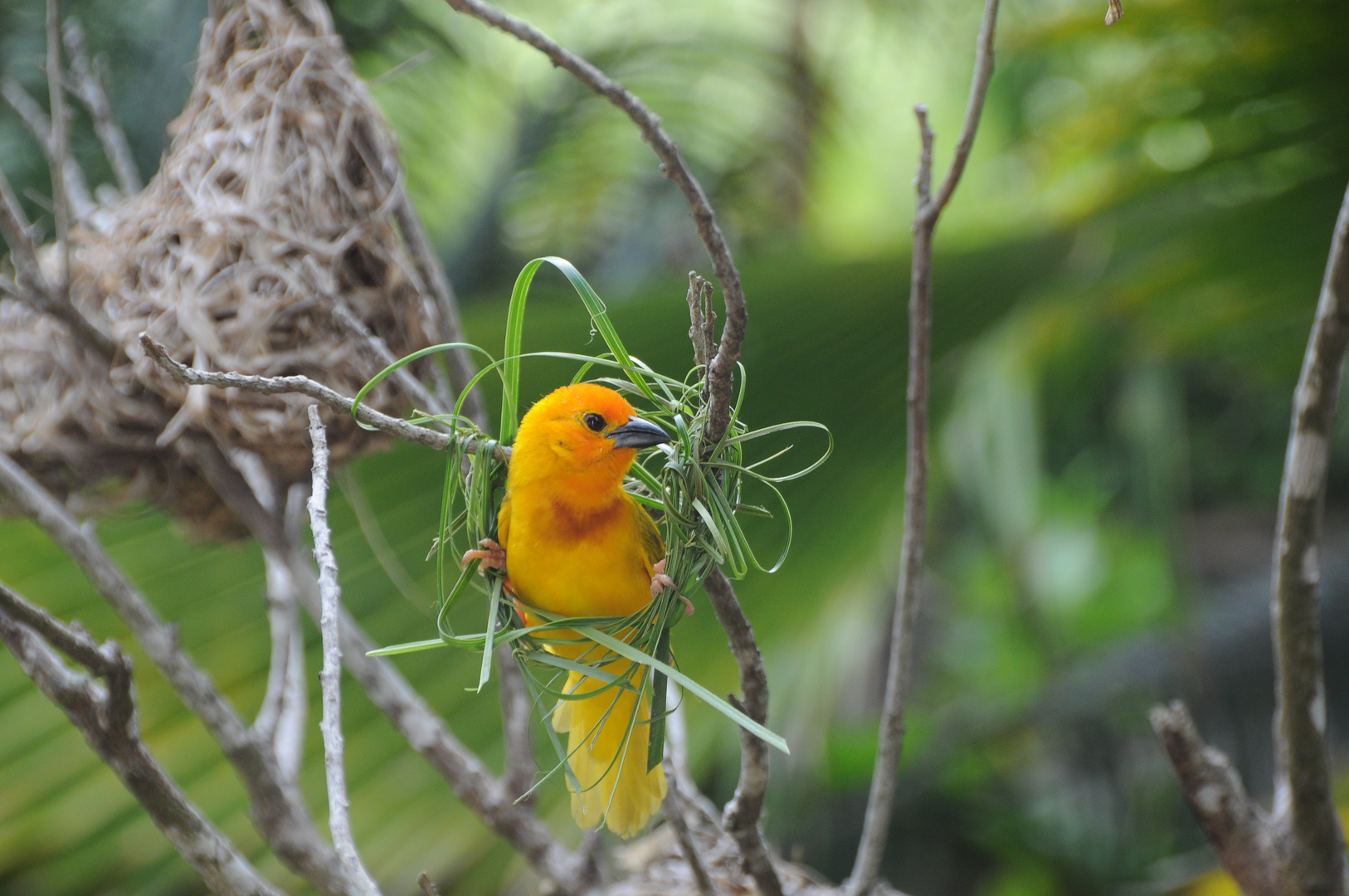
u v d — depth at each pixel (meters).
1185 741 4.56
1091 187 8.91
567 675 4.39
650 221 14.91
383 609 6.62
